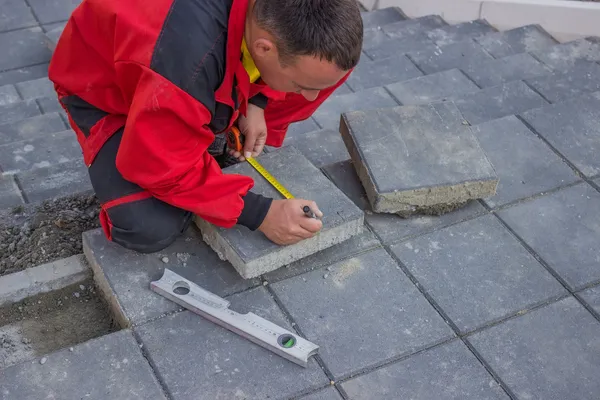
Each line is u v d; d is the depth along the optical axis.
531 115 2.98
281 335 2.05
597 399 1.97
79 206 2.65
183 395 1.92
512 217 2.52
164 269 2.23
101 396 1.90
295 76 1.91
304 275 2.28
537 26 4.86
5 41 5.10
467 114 3.44
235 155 2.54
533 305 2.22
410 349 2.08
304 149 2.90
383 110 2.71
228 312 2.11
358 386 1.97
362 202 2.56
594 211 2.56
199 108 1.91
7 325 2.21
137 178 2.03
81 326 2.22
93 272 2.32
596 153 2.81
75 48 2.10
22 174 3.08
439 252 2.38
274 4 1.79
